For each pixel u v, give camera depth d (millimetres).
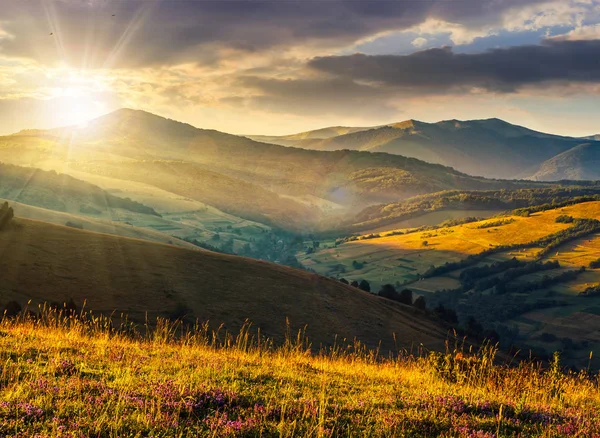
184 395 8508
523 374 13586
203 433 7082
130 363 10914
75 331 14969
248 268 81812
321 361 15164
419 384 12609
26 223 76750
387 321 73125
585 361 99625
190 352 13664
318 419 7977
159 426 7031
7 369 9078
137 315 53281
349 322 68562
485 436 8039
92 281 60406
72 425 6746
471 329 91438
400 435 7785
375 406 9367
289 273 85188
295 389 10125
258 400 8875
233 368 11516
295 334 58375
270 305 67500
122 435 6660
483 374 13359
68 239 73250
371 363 16406
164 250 80562
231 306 63688
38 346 11688
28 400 7539
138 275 65625
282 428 7375
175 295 61844
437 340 69062
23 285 53906
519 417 9562
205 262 79250
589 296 174125
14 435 6363
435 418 8797
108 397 8008
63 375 9062
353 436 7570
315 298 74812
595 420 9766
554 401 11492
